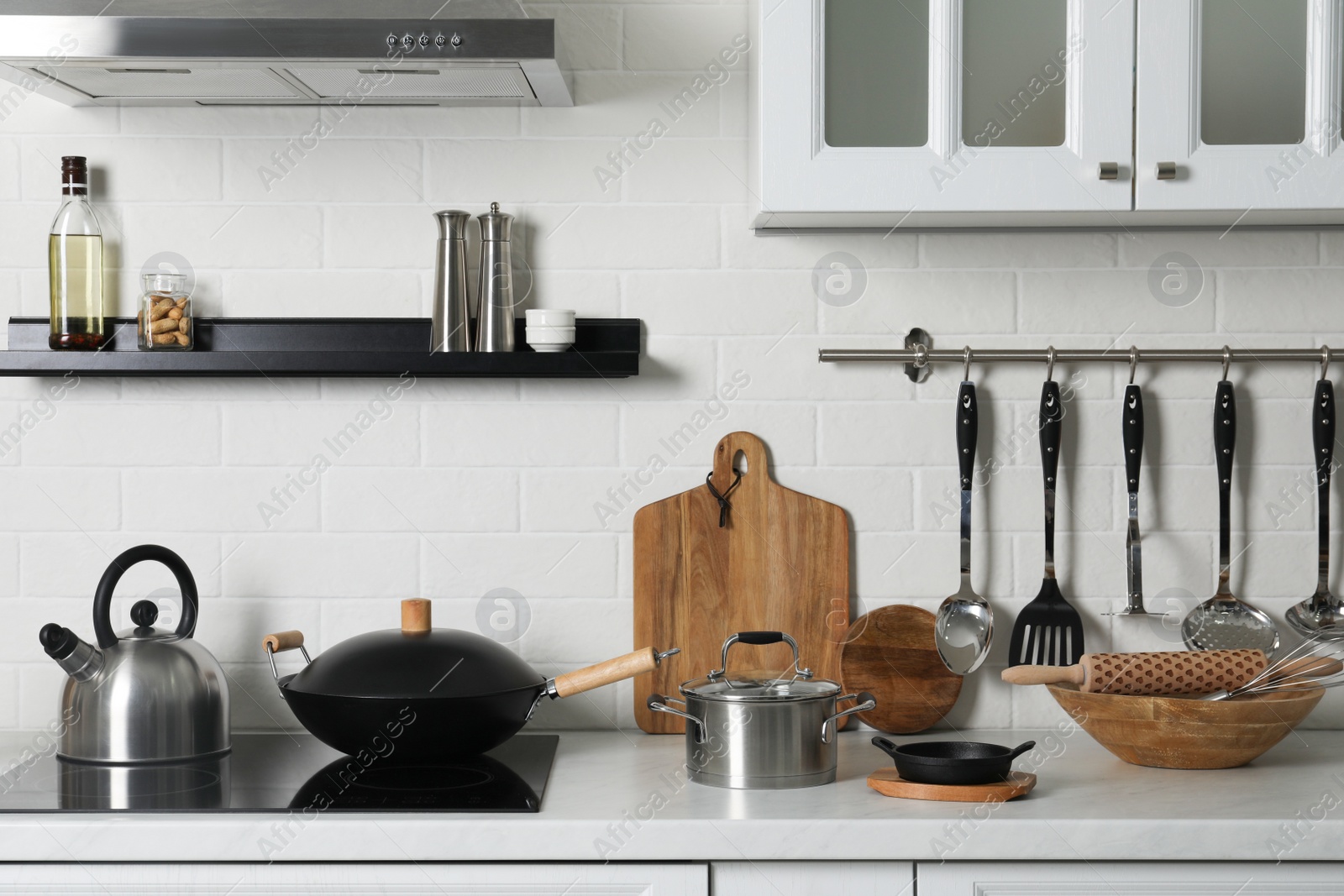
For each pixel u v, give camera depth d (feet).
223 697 4.97
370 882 4.00
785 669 5.46
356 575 5.54
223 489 5.52
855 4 4.69
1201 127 4.67
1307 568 5.58
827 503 5.51
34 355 5.06
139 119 5.49
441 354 5.13
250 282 5.52
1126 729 4.66
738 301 5.56
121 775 4.58
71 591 5.50
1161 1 4.61
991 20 4.67
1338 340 5.56
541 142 5.54
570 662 5.54
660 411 5.56
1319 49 4.63
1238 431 5.59
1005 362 5.53
